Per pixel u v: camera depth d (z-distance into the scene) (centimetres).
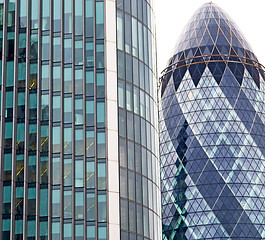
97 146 10106
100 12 10819
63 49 10544
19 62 10469
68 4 10769
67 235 9625
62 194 9806
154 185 10694
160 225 10800
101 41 10669
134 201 10094
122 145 10238
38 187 9825
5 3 10731
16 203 9750
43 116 10188
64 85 10369
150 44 11512
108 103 10331
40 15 10694
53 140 10081
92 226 9700
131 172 10206
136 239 9944
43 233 9625
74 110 10244
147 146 10712
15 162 9950
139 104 10762
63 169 9944
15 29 10606
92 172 9950
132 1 11212
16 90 10312
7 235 9612
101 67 10525
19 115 10200
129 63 10806
